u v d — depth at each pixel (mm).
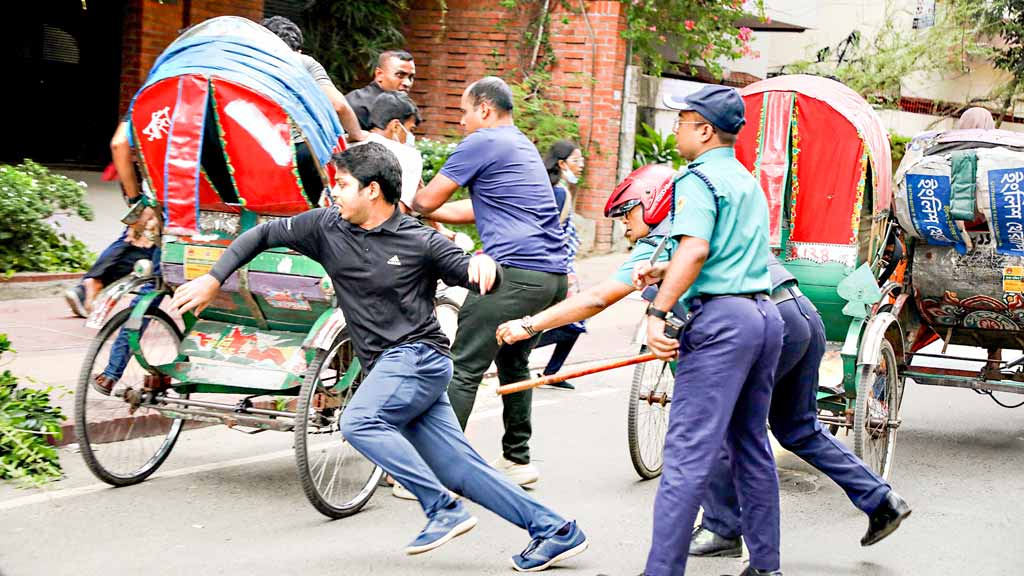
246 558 4809
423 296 4770
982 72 22109
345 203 4625
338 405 5668
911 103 22312
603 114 15062
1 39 13891
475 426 7484
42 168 9898
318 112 5730
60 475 5773
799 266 6547
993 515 6109
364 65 15500
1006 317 7047
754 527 4602
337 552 4957
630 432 6227
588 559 5051
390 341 4734
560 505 5895
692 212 4258
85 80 14336
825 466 5105
